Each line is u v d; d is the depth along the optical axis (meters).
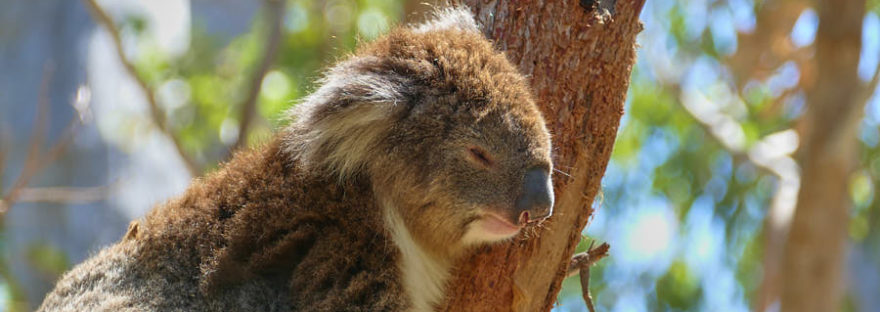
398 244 4.84
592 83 4.59
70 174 10.20
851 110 11.09
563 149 4.62
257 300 4.71
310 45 12.67
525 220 4.57
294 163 4.90
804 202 11.41
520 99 4.66
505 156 4.63
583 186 4.66
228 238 4.76
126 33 11.34
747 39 12.96
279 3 11.11
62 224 10.23
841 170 11.23
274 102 12.23
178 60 12.78
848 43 11.05
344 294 4.70
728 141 13.13
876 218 15.07
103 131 10.56
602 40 4.57
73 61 10.68
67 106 10.48
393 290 4.78
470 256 4.88
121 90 11.05
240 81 12.68
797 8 12.43
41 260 10.02
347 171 4.87
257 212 4.82
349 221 4.82
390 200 4.88
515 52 4.74
